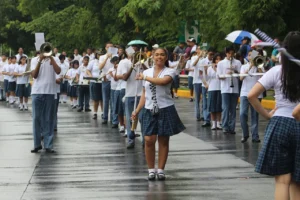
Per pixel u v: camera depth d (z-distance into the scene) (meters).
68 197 11.98
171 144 18.53
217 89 22.02
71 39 51.28
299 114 8.47
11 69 35.81
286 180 8.88
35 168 15.00
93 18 46.25
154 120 13.33
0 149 17.98
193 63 25.09
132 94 18.00
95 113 26.38
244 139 19.05
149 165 13.51
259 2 28.45
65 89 35.44
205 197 11.85
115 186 12.90
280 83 8.84
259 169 8.88
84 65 29.27
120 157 16.50
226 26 30.81
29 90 31.97
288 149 8.81
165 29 38.03
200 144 18.55
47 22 51.38
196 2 34.84
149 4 34.44
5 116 28.44
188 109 29.86
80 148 18.09
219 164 15.18
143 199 11.75
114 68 22.06
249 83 18.80
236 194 12.06
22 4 53.75
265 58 18.83
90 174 14.21
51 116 17.34
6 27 63.84
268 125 8.94
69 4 56.28
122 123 21.56
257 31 9.13
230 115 20.94
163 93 13.27
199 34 36.81
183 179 13.51
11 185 13.13
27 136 20.89
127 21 43.72
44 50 16.88
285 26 29.17
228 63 20.52
